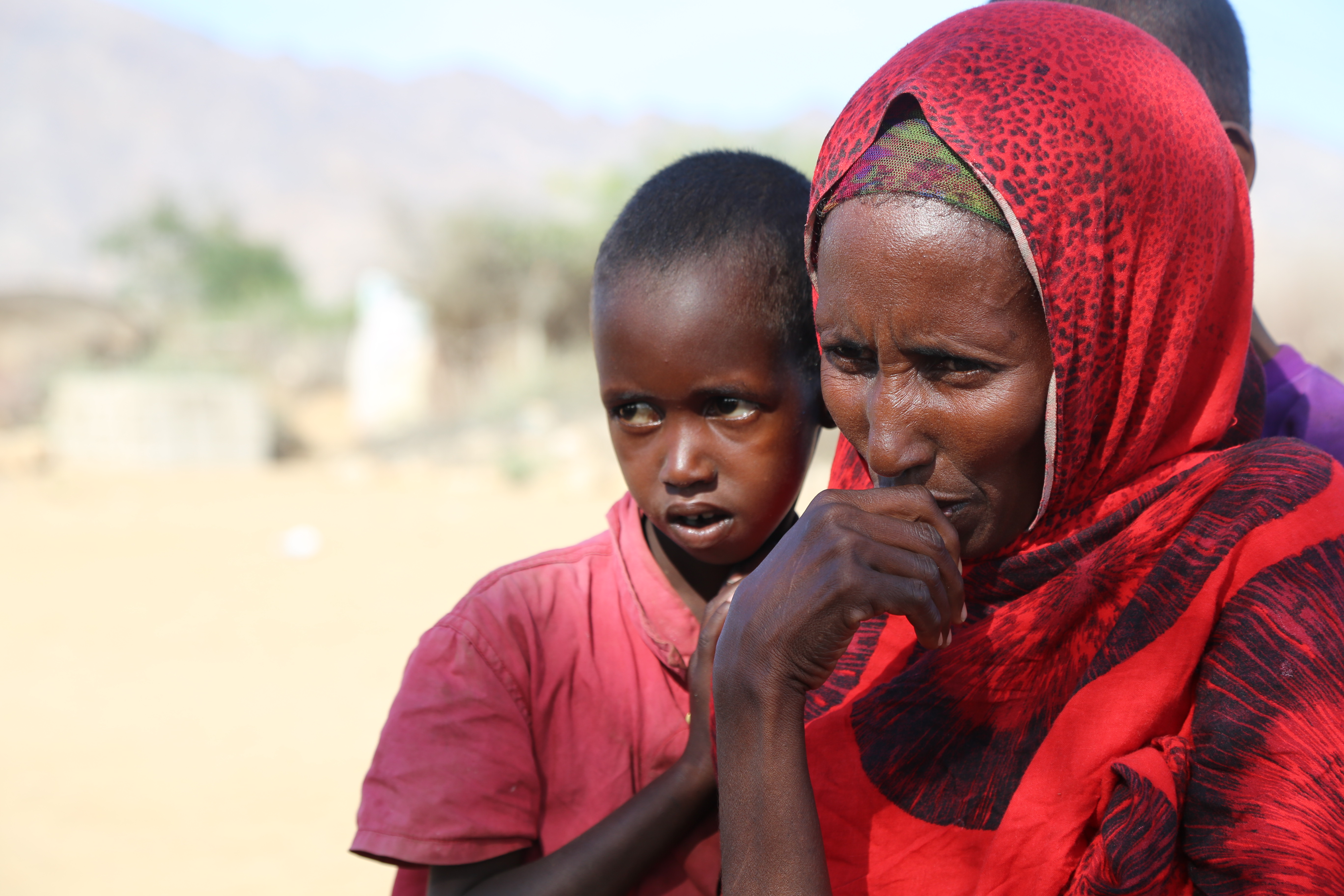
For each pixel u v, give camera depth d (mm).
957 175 1248
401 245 27234
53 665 7910
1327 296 19562
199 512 15469
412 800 1562
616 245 1663
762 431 1626
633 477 1676
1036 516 1384
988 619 1390
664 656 1662
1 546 12828
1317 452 1350
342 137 169750
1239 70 1965
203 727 6562
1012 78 1271
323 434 27406
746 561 1758
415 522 14203
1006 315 1257
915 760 1398
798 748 1315
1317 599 1241
